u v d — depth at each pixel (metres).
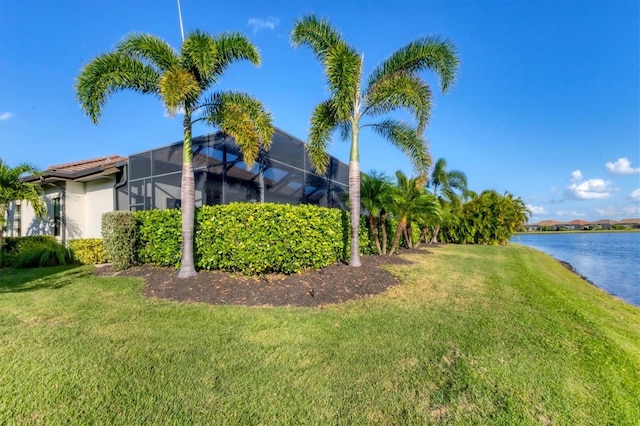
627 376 3.18
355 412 2.51
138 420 2.36
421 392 2.80
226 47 7.11
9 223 15.47
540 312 5.29
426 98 8.48
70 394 2.65
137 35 6.96
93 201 13.79
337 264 8.58
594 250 27.42
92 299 5.64
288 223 7.14
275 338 3.93
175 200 10.23
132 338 3.84
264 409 2.51
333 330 4.23
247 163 7.52
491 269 10.06
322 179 12.92
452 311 5.22
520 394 2.81
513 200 24.41
